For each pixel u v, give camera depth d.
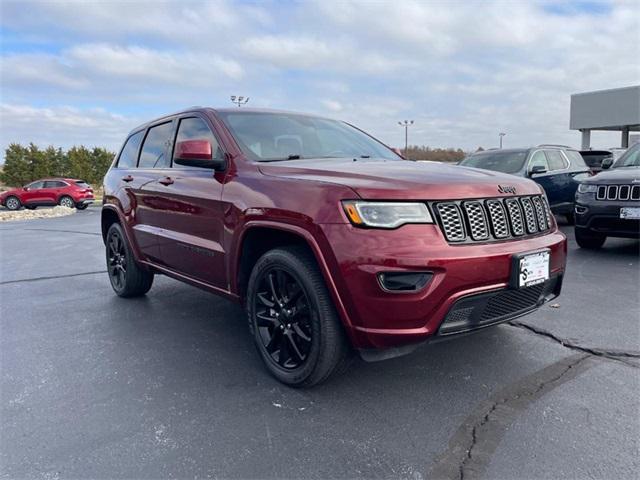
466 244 2.63
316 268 2.75
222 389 2.97
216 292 3.62
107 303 4.98
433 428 2.50
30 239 11.11
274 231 3.03
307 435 2.46
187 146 3.37
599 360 3.27
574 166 10.23
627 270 5.84
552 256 3.02
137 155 4.88
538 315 4.18
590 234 6.84
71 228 13.84
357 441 2.40
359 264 2.49
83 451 2.34
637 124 31.03
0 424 2.60
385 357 2.62
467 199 2.70
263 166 3.23
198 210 3.61
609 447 2.30
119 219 4.96
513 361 3.29
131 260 4.87
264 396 2.88
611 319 4.06
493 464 2.20
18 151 41.25
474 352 3.44
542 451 2.28
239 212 3.15
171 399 2.86
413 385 2.97
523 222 2.99
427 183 2.67
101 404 2.81
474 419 2.58
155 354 3.55
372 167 3.08
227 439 2.43
